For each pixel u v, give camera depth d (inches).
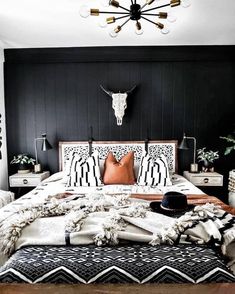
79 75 150.6
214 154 145.1
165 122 151.9
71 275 49.6
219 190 152.6
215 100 150.6
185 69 149.3
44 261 53.2
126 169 129.9
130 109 151.3
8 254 62.1
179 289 43.4
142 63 149.1
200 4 93.7
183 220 64.9
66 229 64.1
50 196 95.4
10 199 119.4
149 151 149.7
